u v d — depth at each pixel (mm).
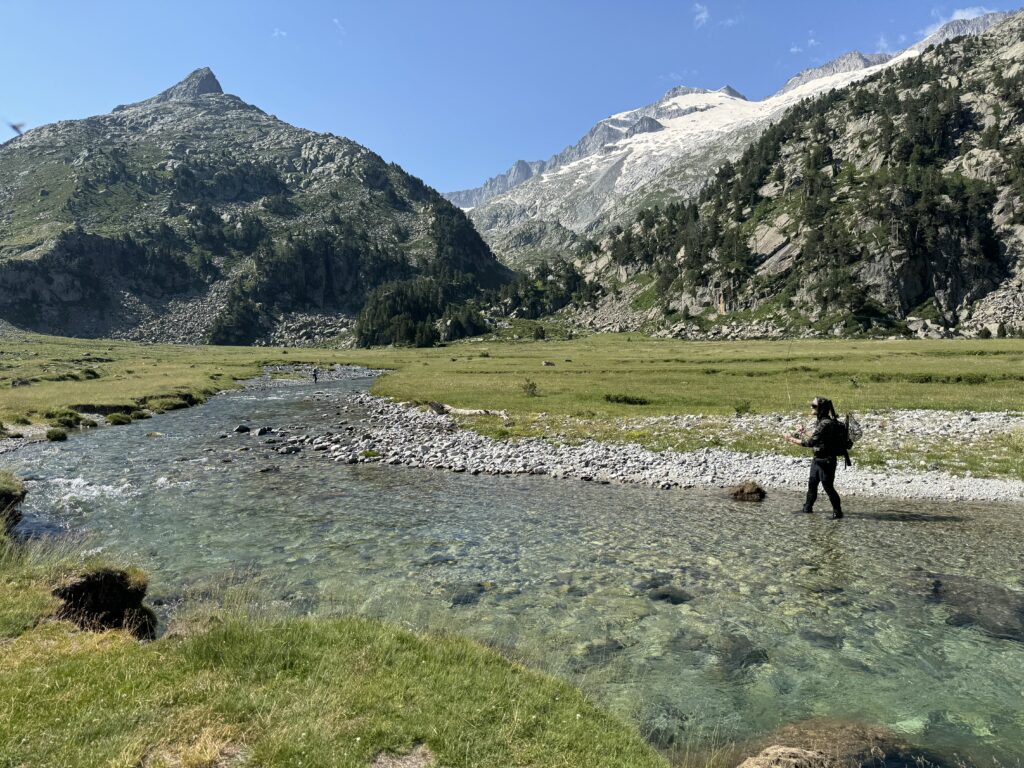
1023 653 9977
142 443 33781
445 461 28328
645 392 52594
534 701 7484
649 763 6543
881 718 8141
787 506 20328
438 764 5887
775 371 67438
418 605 11758
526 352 159750
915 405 39156
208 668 7301
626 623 11117
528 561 14617
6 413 40719
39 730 5684
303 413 48906
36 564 10742
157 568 13875
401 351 185250
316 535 16781
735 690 8859
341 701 6746
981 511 19188
